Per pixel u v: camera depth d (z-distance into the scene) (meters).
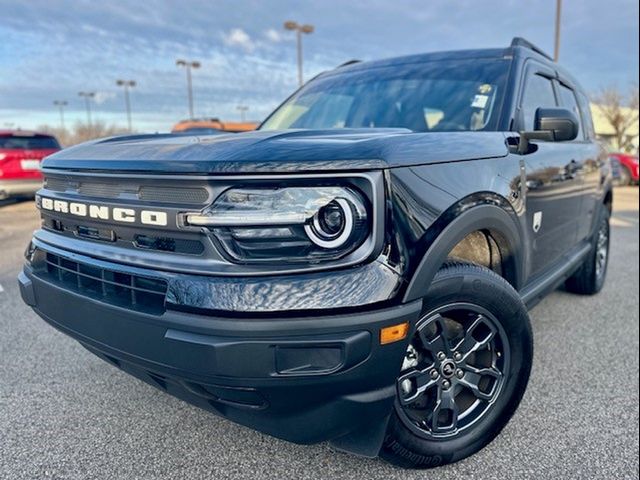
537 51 3.45
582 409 2.58
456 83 2.98
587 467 2.13
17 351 3.21
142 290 1.66
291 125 3.32
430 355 1.97
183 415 2.49
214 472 2.07
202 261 1.56
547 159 2.78
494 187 2.06
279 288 1.50
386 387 1.67
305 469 2.09
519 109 2.75
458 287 1.88
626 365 3.11
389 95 3.14
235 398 1.60
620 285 4.96
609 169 4.50
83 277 1.87
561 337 3.55
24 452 2.19
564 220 3.21
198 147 1.68
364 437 1.80
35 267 2.13
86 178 1.84
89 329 1.85
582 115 4.02
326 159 1.52
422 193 1.70
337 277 1.52
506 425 2.31
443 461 2.08
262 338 1.50
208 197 1.54
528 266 2.61
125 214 1.70
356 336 1.53
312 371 1.54
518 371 2.18
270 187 1.51
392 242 1.58
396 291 1.58
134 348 1.70
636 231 8.29
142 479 2.03
